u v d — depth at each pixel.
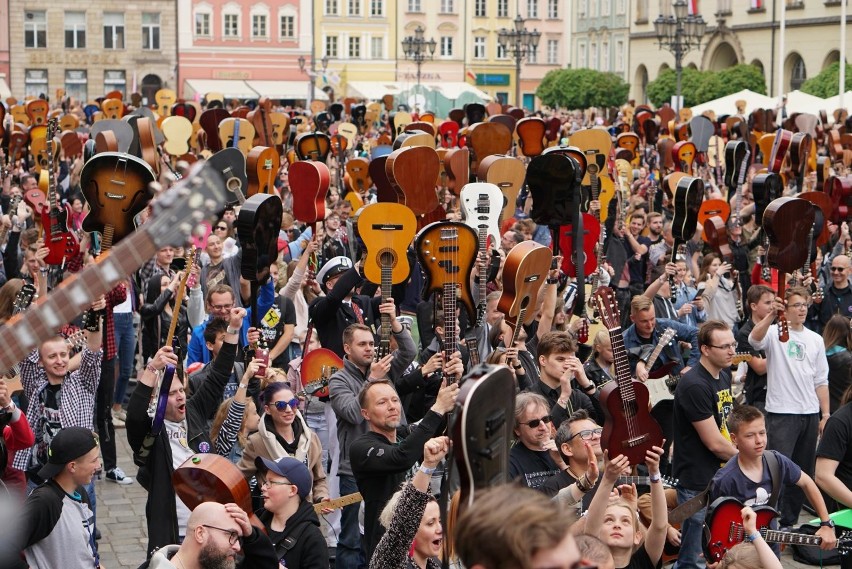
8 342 4.01
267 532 8.54
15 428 9.26
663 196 26.36
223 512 7.38
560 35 104.81
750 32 82.06
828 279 18.19
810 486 10.01
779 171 23.34
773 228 12.48
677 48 53.16
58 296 4.02
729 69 73.12
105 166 10.07
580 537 6.52
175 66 92.69
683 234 14.98
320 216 15.58
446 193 20.19
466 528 3.75
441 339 11.26
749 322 14.19
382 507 9.31
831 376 13.58
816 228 16.75
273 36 94.62
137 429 9.22
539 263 10.77
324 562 8.54
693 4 54.94
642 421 8.57
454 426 4.49
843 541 10.02
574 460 9.12
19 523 8.09
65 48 90.44
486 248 13.32
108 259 4.02
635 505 8.35
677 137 38.25
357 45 98.25
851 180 18.91
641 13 95.25
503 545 3.67
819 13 75.50
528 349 12.83
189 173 4.05
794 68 78.19
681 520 9.99
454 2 100.38
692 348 14.05
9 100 53.16
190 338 13.84
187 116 40.28
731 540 8.58
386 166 14.96
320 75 85.94
